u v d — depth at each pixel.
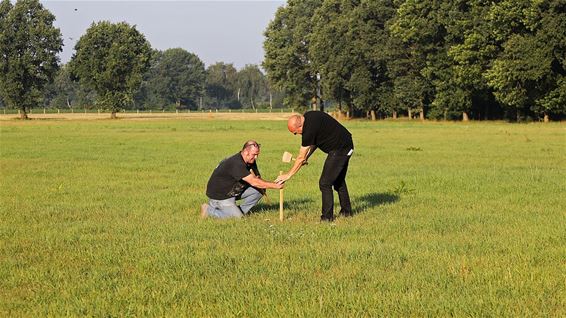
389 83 81.50
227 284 7.12
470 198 13.88
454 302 6.35
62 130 53.66
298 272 7.60
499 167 21.05
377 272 7.56
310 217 11.46
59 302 6.54
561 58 56.81
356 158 24.92
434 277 7.29
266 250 8.75
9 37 89.81
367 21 78.69
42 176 18.95
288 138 40.03
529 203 13.05
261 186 11.17
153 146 32.53
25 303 6.54
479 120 73.56
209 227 10.50
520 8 57.53
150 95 174.50
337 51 81.06
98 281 7.29
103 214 12.05
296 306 6.28
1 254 8.73
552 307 6.21
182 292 6.83
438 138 39.19
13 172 19.98
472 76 63.38
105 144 34.31
